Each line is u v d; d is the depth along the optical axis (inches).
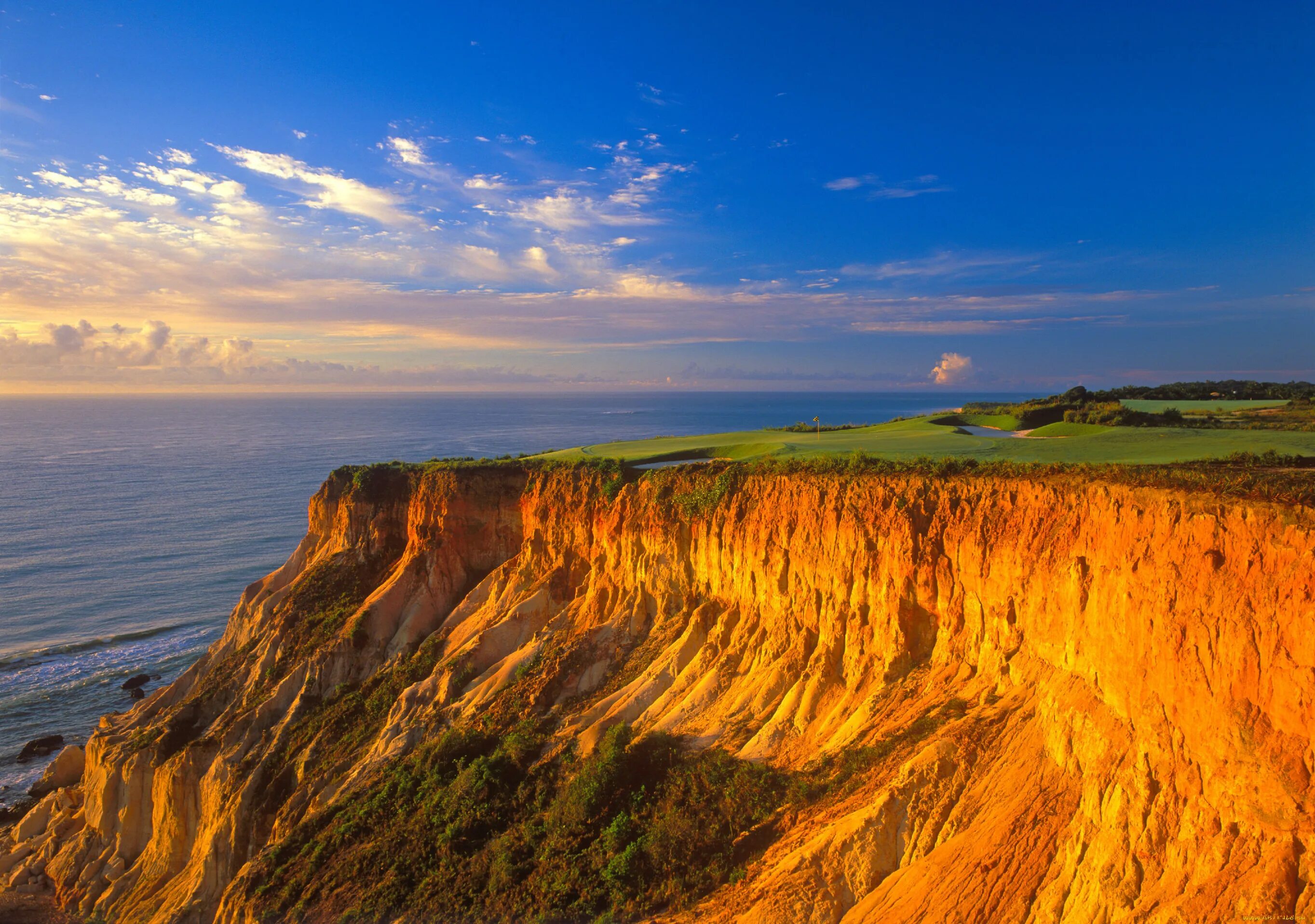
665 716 1284.4
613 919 930.7
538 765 1259.2
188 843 1561.3
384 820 1288.1
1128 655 784.3
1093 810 749.3
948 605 1072.2
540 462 2018.9
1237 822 641.0
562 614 1657.2
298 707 1695.4
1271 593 678.5
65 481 6461.6
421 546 1951.3
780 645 1269.7
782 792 1013.8
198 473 6904.5
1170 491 856.9
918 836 833.5
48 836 1696.6
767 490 1416.1
